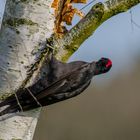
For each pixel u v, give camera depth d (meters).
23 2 14.84
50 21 15.05
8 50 14.84
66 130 36.59
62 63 15.38
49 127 36.53
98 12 15.31
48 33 15.05
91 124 37.88
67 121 37.06
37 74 15.03
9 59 14.82
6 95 14.77
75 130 36.91
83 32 15.32
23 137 14.88
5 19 14.91
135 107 39.59
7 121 14.77
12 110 14.72
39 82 15.08
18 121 14.81
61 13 15.41
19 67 14.84
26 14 14.84
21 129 14.85
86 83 16.09
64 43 15.34
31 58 14.91
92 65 16.38
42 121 36.53
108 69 16.78
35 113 14.98
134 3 15.38
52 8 15.05
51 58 15.26
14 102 14.73
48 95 15.22
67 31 15.45
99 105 39.22
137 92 40.28
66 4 15.42
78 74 15.78
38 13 14.91
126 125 38.38
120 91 40.47
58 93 15.41
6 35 14.85
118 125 38.47
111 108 39.09
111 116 38.59
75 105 38.09
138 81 41.22
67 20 15.41
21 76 14.85
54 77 15.32
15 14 14.84
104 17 15.34
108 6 15.36
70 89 15.61
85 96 38.81
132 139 38.00
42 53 14.98
